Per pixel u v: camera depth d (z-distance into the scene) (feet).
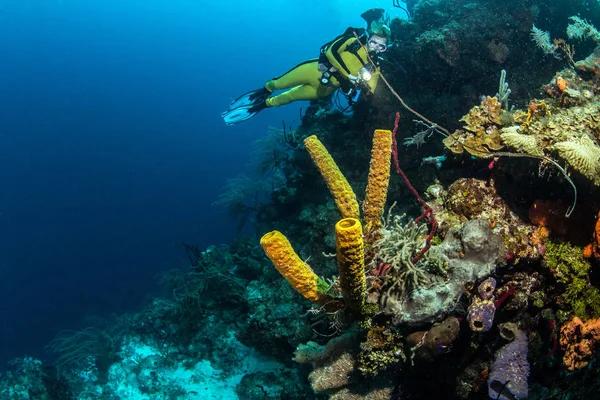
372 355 7.98
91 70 220.43
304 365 20.10
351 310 7.99
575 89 11.03
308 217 21.65
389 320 7.89
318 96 18.58
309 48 231.50
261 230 29.35
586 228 8.77
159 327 29.71
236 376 24.14
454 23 19.22
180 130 160.86
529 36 18.94
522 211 9.40
